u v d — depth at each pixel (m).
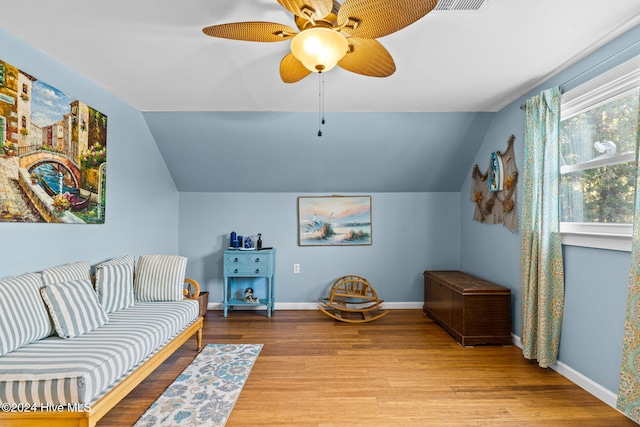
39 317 2.07
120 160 3.29
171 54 2.40
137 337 2.17
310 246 4.65
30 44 2.25
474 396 2.34
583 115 2.54
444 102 3.41
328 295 4.63
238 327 3.84
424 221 4.65
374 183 4.57
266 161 4.27
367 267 4.64
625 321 1.99
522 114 3.21
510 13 1.92
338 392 2.38
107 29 2.08
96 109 2.92
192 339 3.46
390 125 3.85
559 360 2.69
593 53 2.38
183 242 4.63
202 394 2.33
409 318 4.21
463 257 4.54
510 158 3.37
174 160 4.22
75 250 2.68
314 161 4.27
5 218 2.06
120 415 2.07
